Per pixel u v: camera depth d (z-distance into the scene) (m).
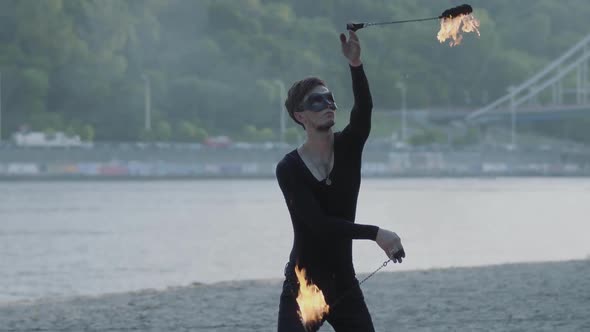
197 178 184.50
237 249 53.59
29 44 198.88
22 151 172.50
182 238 62.22
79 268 44.03
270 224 76.19
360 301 9.99
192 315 21.16
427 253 49.34
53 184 170.12
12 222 79.75
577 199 121.25
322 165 9.88
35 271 42.59
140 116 199.50
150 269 43.41
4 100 189.88
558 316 19.52
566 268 29.19
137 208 100.75
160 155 181.50
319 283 9.90
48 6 199.50
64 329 19.94
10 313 22.59
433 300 22.44
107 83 199.25
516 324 18.77
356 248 47.03
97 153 177.50
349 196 9.90
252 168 189.50
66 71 198.12
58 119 188.62
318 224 9.64
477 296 22.84
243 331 18.91
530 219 81.44
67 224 77.38
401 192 140.12
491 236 62.03
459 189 153.50
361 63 9.74
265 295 24.66
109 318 21.12
